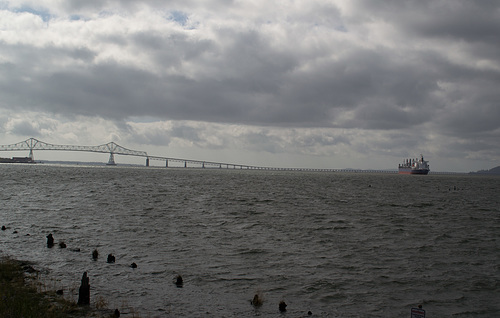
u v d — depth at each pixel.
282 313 18.27
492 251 31.97
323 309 19.00
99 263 25.14
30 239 31.42
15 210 48.69
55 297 18.31
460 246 33.69
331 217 50.12
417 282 23.44
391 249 31.81
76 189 85.94
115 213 48.16
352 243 33.75
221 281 22.52
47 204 55.94
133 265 24.48
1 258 25.02
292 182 158.88
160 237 33.94
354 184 153.25
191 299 19.52
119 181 125.25
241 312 18.17
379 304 19.89
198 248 30.23
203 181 145.12
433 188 137.50
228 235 35.81
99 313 16.88
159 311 17.80
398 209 62.97
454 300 20.83
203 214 49.81
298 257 28.36
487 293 21.95
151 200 66.44
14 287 19.05
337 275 24.34
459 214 58.19
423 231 40.91
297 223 44.19
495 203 80.69
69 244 30.17
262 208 58.97
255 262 26.73
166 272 23.78
